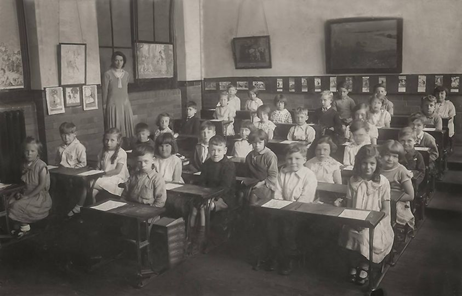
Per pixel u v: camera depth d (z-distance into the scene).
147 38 10.29
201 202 4.85
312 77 10.43
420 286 4.06
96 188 6.01
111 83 8.70
